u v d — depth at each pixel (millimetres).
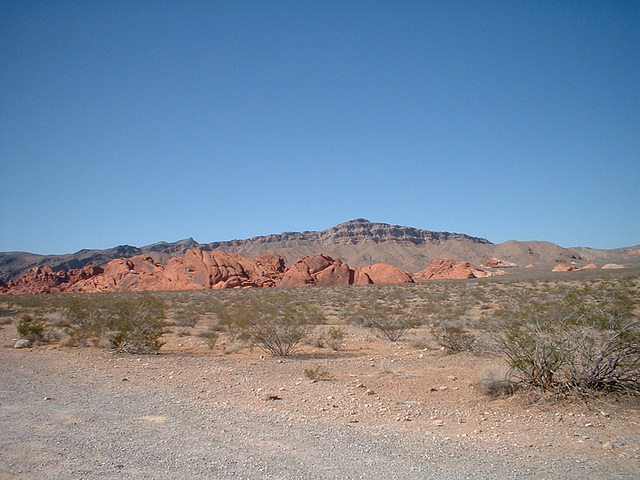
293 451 7020
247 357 16688
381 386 11594
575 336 9586
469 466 6379
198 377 12977
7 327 30750
